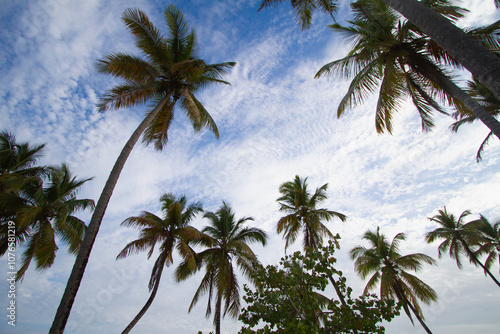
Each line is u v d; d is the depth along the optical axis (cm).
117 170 905
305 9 1214
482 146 1678
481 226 2338
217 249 1808
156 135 1336
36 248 1367
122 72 1148
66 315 652
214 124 1425
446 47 479
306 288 706
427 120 1121
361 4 984
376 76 1065
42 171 1545
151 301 1405
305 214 1958
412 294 1991
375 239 2147
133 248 1504
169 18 1309
